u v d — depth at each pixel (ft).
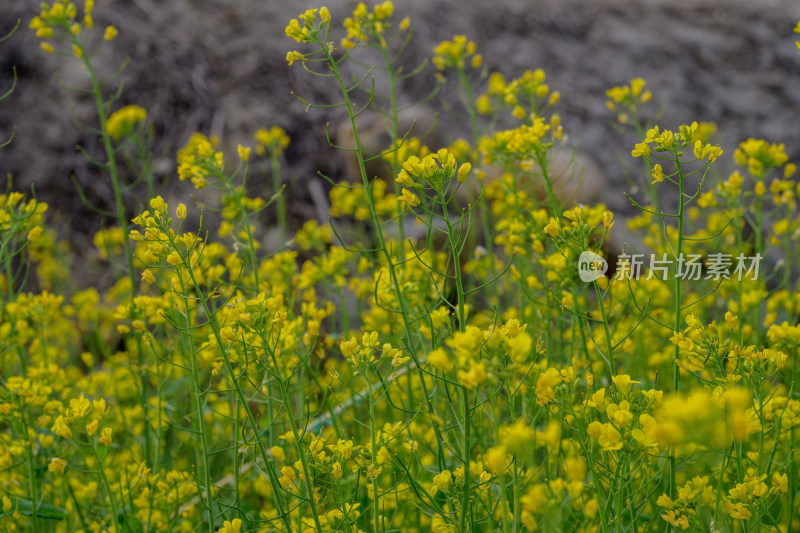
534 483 7.18
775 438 7.16
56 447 9.56
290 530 6.82
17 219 9.85
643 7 33.68
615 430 5.56
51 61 25.27
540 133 9.17
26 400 8.47
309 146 24.49
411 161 6.28
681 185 7.02
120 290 16.19
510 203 11.46
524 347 5.36
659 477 7.14
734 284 12.03
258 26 27.55
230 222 12.60
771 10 34.91
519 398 8.90
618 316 9.55
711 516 6.81
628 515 7.45
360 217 16.14
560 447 7.40
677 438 3.87
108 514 9.59
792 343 7.16
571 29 31.76
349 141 20.45
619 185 26.48
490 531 7.34
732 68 32.07
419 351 9.59
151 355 11.80
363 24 10.80
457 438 8.02
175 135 24.58
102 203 23.39
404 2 30.01
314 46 26.22
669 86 30.76
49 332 15.11
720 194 10.74
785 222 12.35
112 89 24.89
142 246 11.66
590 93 29.55
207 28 27.22
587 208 9.57
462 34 29.81
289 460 8.66
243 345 6.66
